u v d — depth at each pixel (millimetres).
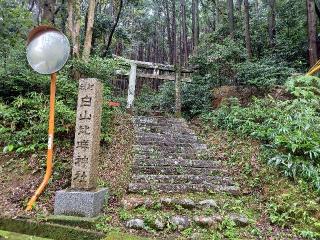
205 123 8469
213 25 20047
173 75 11352
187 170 5574
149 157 5977
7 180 4922
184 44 19094
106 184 4875
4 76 6703
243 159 5906
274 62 10078
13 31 9500
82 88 4395
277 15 13008
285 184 4820
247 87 8984
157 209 4305
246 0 11711
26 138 5922
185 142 6934
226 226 3924
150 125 7820
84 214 3947
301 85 8031
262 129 6465
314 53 9359
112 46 17500
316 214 4152
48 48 4367
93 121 4277
